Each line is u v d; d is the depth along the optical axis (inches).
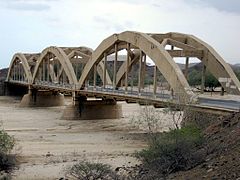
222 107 1491.1
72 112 2920.8
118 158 1365.7
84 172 903.7
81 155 1469.0
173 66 1918.1
